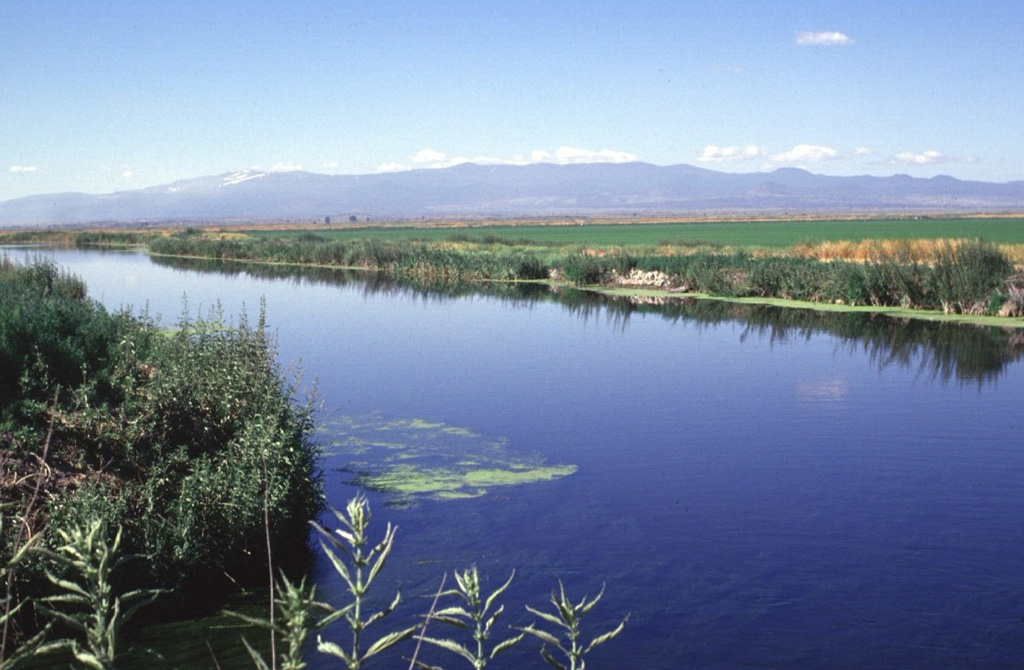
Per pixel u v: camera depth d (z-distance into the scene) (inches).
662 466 512.4
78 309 511.2
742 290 1588.3
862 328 1124.5
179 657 287.7
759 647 297.4
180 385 410.9
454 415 641.0
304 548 386.6
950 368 827.4
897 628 312.3
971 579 353.7
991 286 1264.8
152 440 382.9
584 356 908.6
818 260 1729.8
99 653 122.3
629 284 1825.8
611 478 487.8
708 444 560.7
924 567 365.4
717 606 328.8
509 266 2039.9
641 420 625.9
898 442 562.6
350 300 1520.7
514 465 514.3
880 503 444.8
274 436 396.8
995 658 291.3
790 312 1322.6
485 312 1334.9
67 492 327.0
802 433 588.1
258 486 364.5
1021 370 813.2
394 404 677.9
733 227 5172.2
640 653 292.2
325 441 562.6
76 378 413.1
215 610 327.9
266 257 2861.7
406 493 459.5
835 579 352.8
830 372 810.8
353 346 978.1
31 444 346.3
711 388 739.4
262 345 485.7
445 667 280.1
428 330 1114.7
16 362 395.2
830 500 450.0
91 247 3983.8
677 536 398.9
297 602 120.3
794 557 375.2
